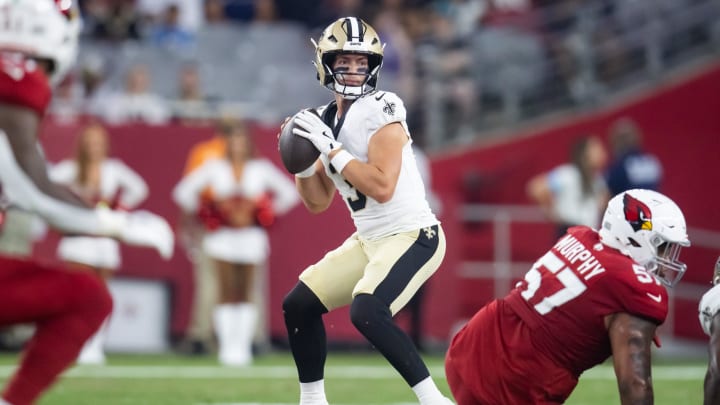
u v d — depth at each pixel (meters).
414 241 18.02
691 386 28.16
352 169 17.41
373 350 38.97
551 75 50.56
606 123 46.84
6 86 13.22
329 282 18.30
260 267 36.28
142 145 38.28
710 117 47.03
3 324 13.41
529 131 46.91
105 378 28.58
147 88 44.94
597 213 36.22
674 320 44.94
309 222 38.88
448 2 54.44
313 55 52.03
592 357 16.12
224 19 53.88
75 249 32.34
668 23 50.31
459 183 46.75
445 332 40.06
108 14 48.75
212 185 34.09
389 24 52.25
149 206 38.19
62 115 40.56
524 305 16.42
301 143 17.78
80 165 33.44
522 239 44.91
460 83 49.44
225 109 44.06
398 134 17.83
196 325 36.34
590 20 49.94
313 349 18.56
